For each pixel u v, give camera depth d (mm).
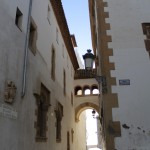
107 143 7824
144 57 8922
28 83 10352
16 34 9281
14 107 8586
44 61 13438
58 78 17484
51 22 16266
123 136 7836
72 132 23531
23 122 9422
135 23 9547
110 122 8023
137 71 8695
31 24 11484
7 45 8406
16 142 8578
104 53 9031
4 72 7988
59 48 18812
